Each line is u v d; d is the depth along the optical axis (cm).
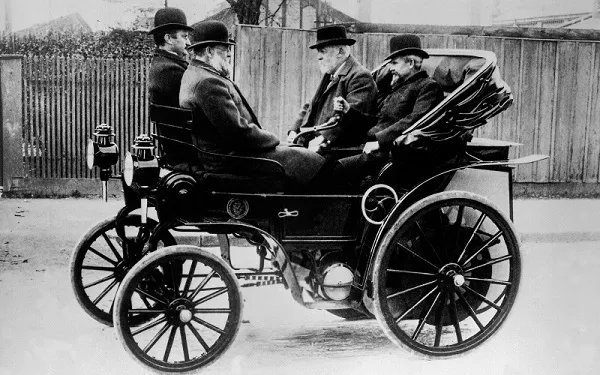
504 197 515
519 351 510
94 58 1010
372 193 468
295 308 602
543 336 543
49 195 1013
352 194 480
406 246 477
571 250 815
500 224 466
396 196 470
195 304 430
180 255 422
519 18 1503
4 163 1005
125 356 481
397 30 971
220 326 545
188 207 450
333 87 535
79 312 568
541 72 1041
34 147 1012
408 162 472
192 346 499
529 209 982
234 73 929
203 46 459
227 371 453
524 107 1045
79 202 977
